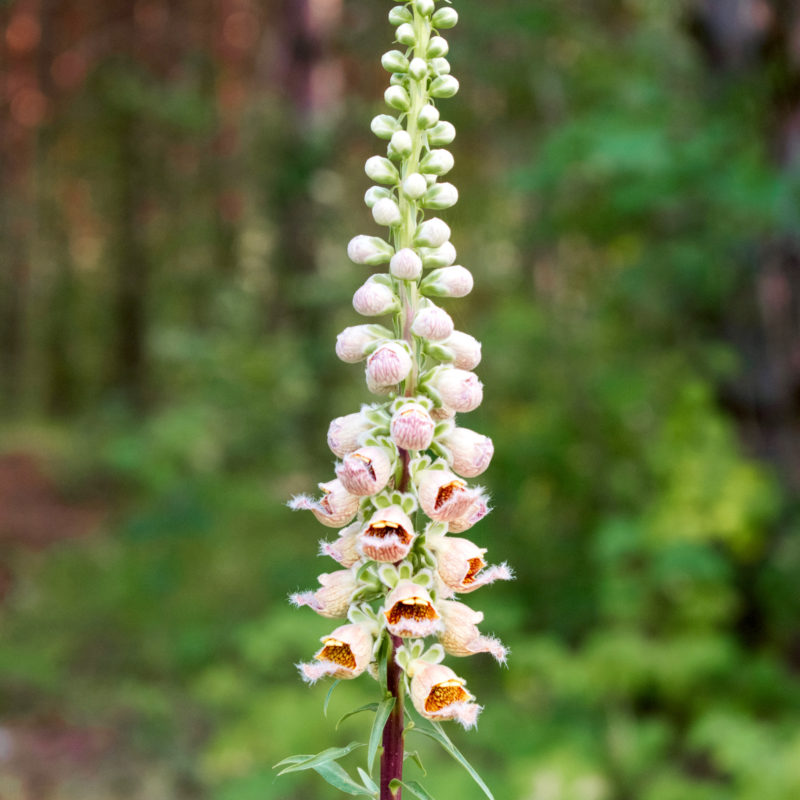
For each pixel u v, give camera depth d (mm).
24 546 11461
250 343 12781
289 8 14688
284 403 12445
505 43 9523
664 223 7305
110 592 9531
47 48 22766
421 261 1942
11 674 7426
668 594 6488
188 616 8664
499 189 9992
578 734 5824
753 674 6320
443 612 1872
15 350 27516
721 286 7102
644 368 7930
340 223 14008
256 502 11711
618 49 8359
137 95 16578
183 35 21266
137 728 6664
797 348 7461
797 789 4777
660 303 7742
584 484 7969
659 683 6121
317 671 1839
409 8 2031
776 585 6992
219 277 18672
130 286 23562
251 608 8820
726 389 7723
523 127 10930
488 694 6676
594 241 7762
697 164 6215
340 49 15492
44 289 26703
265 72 18750
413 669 1813
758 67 7184
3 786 5801
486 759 5723
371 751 1733
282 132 13750
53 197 25312
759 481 6797
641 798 5406
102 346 27672
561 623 7523
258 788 5203
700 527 6676
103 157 23047
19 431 20000
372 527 1806
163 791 5910
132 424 18297
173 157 22891
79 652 8062
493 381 8586
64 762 6227
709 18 7355
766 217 6367
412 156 1943
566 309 9133
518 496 8281
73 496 14320
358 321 12922
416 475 1863
